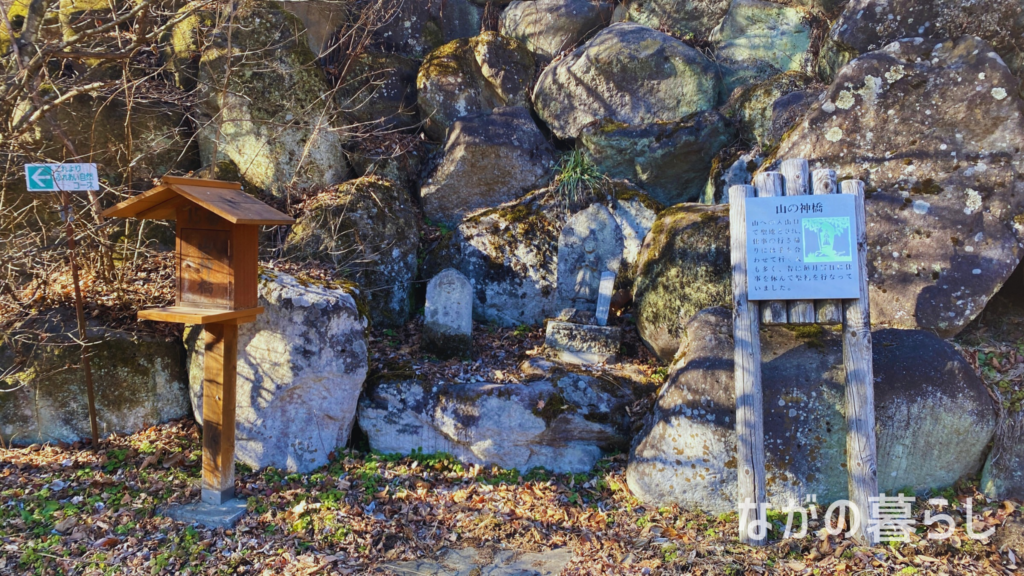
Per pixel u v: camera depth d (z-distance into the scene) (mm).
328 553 4082
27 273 5848
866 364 4254
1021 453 4410
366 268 6727
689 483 4648
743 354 4355
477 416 5262
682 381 4793
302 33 7520
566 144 8367
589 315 6484
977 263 5250
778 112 6867
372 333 6547
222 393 4332
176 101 6953
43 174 4316
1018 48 5742
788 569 3973
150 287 5859
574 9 9000
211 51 7059
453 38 9602
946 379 4523
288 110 7234
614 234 6785
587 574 3982
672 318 6090
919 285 5359
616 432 5371
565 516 4641
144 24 4996
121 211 3996
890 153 5645
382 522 4465
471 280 7285
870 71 5730
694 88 7758
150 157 6902
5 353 5094
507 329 7117
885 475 4559
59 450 4992
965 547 4055
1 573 3629
